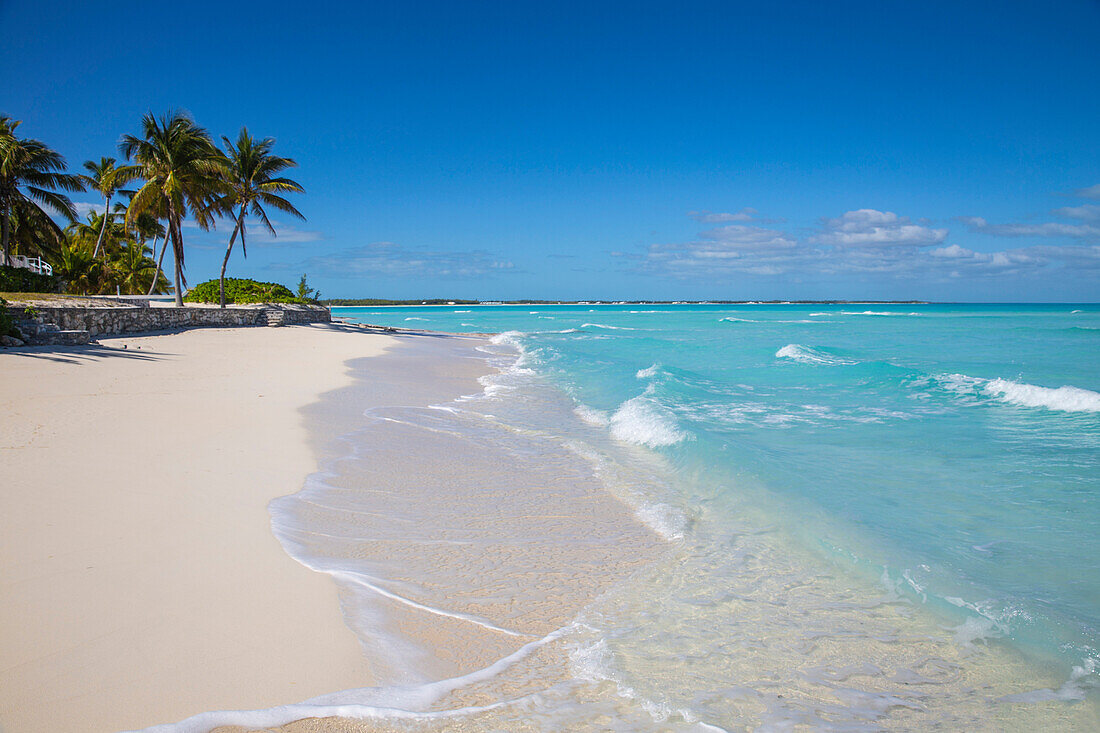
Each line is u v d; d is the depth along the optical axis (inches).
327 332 1312.7
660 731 128.8
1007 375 746.2
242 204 1392.7
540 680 145.8
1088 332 1721.2
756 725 132.0
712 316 3772.1
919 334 1695.4
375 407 495.5
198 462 299.0
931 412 505.0
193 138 1185.4
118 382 496.7
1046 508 268.7
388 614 173.2
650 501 282.2
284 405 463.5
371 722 126.3
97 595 168.2
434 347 1222.3
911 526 248.2
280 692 133.6
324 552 211.6
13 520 213.8
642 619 177.6
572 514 266.1
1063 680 149.1
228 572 188.4
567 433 431.2
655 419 429.7
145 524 219.1
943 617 178.9
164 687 132.0
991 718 135.6
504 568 209.9
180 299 1232.8
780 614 181.3
